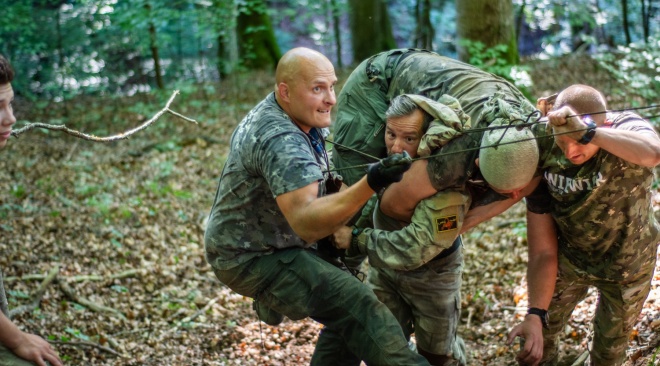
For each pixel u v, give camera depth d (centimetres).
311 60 320
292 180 306
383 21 1587
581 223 339
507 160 295
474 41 919
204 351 526
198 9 1236
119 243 708
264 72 1479
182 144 1034
